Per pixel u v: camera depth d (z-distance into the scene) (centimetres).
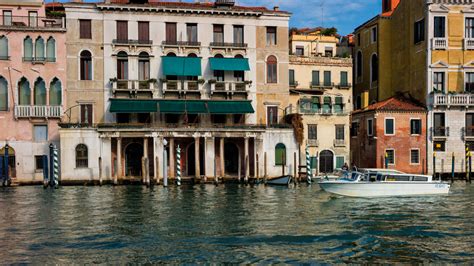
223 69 4219
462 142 4475
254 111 4291
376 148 4391
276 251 1806
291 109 4422
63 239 1986
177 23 4272
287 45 4444
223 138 4069
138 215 2497
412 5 4741
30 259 1711
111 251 1808
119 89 4109
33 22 4206
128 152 4191
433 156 4406
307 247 1862
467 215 2520
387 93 5141
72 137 3872
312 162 4369
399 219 2411
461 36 4519
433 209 2695
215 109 4150
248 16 4366
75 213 2561
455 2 4497
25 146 4025
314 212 2594
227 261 1684
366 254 1772
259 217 2444
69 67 4097
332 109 4450
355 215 2508
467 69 4516
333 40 5281
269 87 4409
